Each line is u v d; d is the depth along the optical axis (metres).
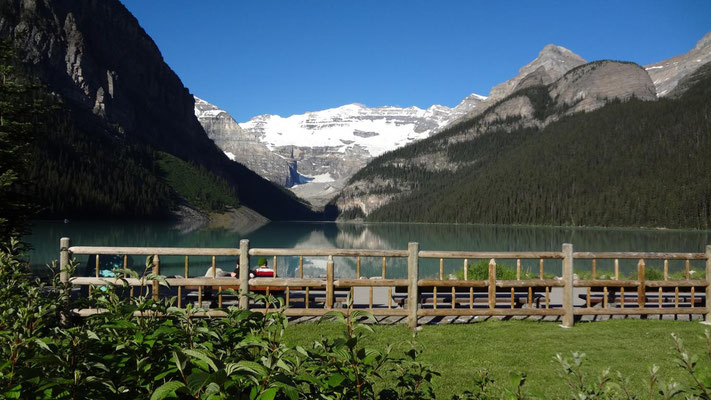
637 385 5.13
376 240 80.50
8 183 12.49
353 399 2.31
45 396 1.81
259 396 1.67
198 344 2.29
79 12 196.38
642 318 8.88
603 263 32.78
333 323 7.80
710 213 121.31
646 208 135.38
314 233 103.50
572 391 2.35
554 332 7.75
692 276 11.98
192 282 7.37
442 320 8.41
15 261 3.53
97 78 183.88
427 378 2.92
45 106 14.38
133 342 2.27
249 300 7.80
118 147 152.75
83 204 103.50
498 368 5.92
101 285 6.99
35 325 2.46
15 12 164.25
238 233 85.69
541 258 8.35
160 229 84.81
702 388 1.97
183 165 175.50
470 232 111.69
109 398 1.92
